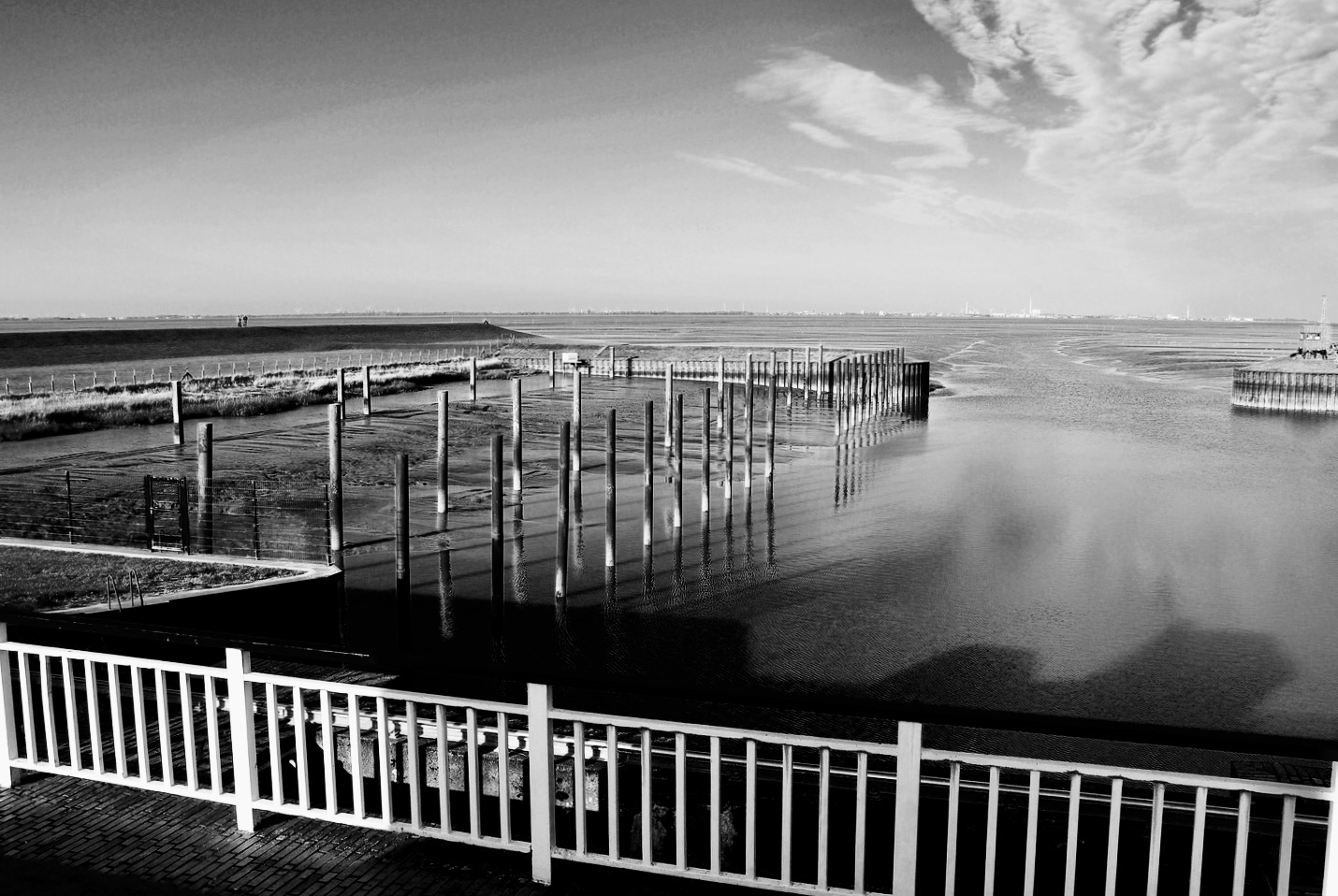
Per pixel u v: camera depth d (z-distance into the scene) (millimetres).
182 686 5344
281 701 8312
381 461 31688
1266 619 18625
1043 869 6141
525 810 7109
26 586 15117
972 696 14711
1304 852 5840
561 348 104375
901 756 4129
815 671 15703
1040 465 37125
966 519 27297
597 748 7570
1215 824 6320
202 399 41812
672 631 17516
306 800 5168
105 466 28328
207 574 16406
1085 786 9891
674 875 4602
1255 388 59875
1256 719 14070
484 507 26547
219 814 5379
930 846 6285
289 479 27812
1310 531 26328
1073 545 24438
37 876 4758
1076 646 17047
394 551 21844
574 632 17453
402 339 134125
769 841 6691
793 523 26469
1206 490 32406
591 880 4762
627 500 28516
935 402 64062
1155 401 64938
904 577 21312
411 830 4992
